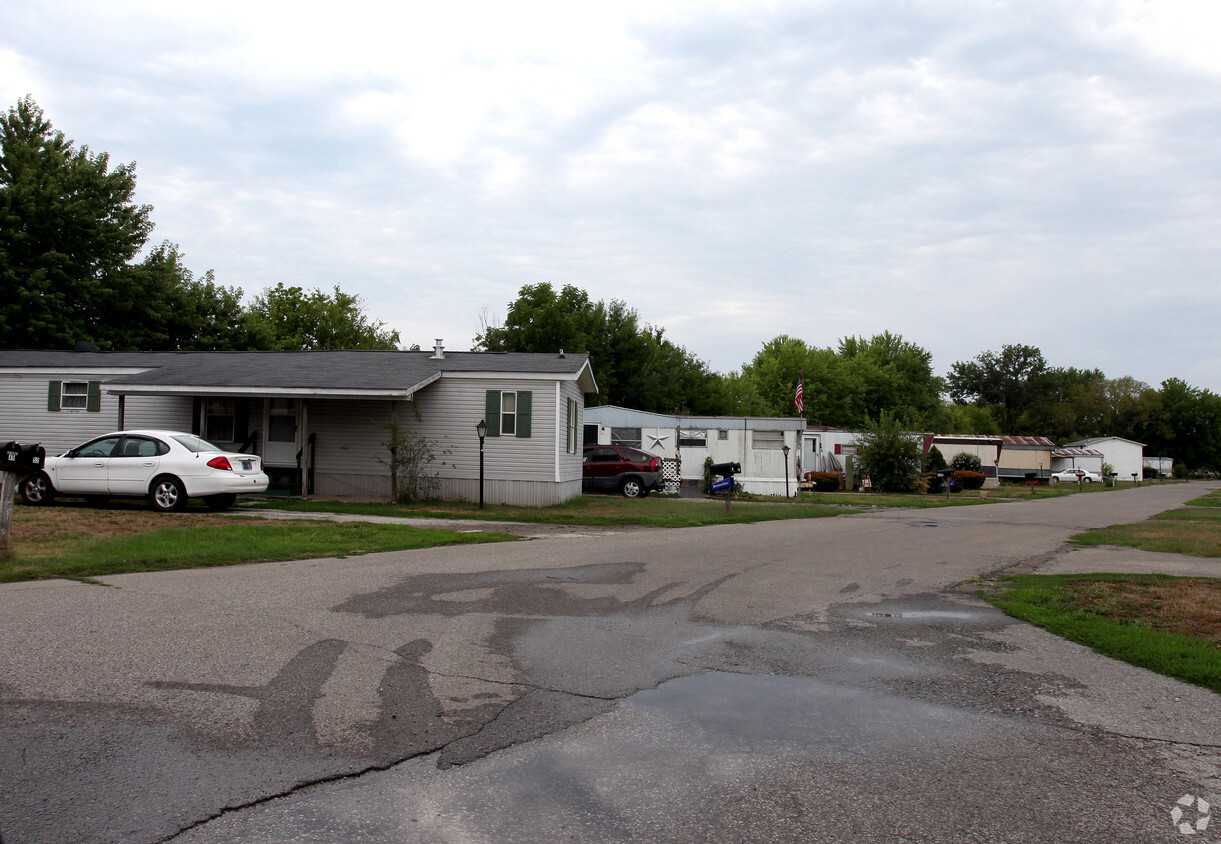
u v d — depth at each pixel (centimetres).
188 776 379
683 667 588
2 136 3409
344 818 344
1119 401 9450
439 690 516
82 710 459
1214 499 3572
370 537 1254
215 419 2114
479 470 2052
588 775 394
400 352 2341
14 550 1002
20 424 2219
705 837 334
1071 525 1969
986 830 345
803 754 427
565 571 1005
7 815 336
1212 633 717
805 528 1706
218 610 719
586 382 2359
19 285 3053
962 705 514
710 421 3125
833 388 7144
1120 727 477
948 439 4753
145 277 3375
